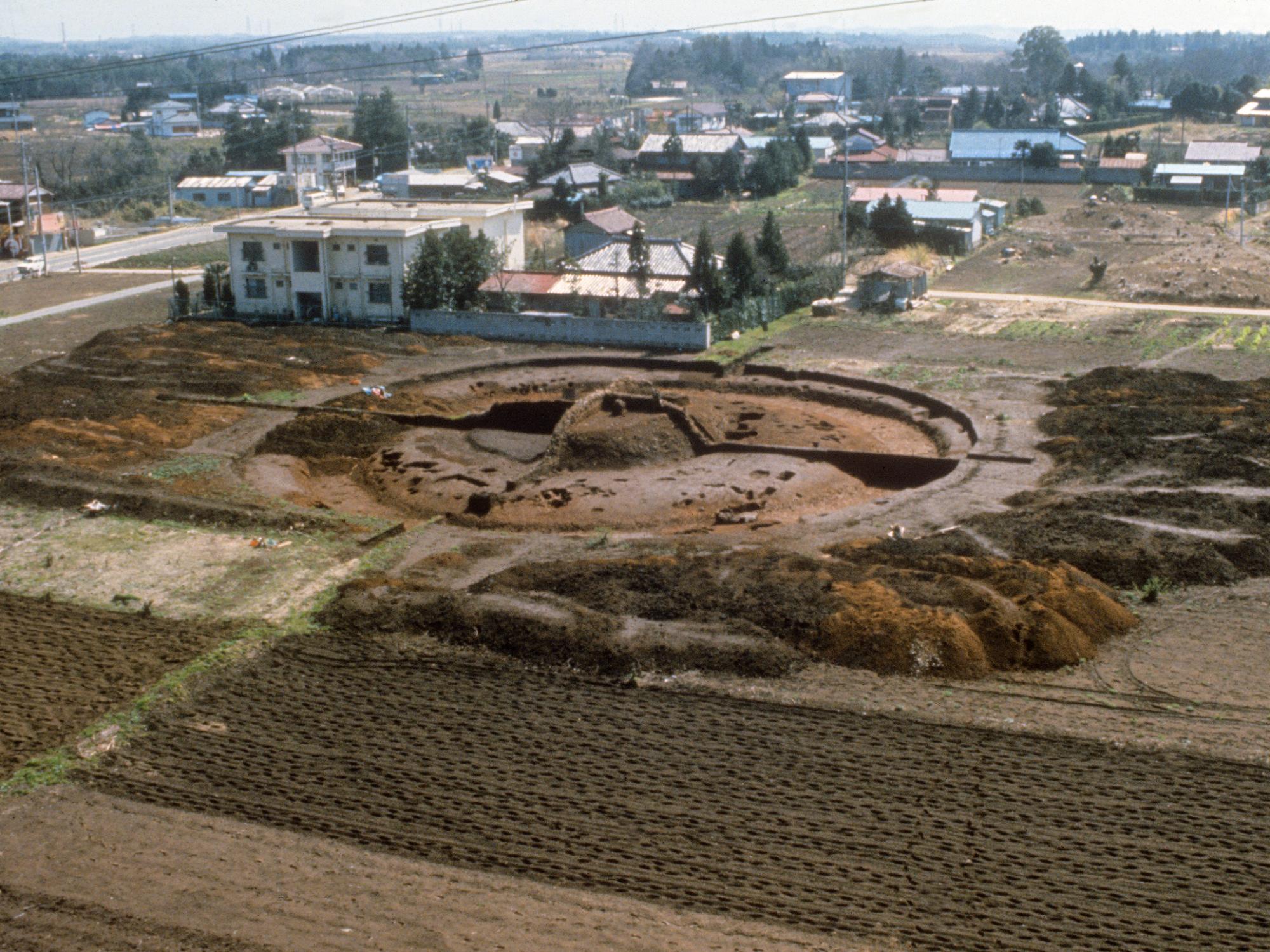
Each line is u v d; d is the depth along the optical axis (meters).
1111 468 37.75
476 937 17.22
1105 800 20.70
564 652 26.50
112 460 41.50
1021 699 24.41
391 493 39.94
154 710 24.30
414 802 21.03
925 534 33.00
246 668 26.28
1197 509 33.25
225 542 33.91
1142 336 59.00
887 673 25.52
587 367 57.56
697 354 58.50
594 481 39.16
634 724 23.77
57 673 25.98
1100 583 29.16
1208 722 23.22
